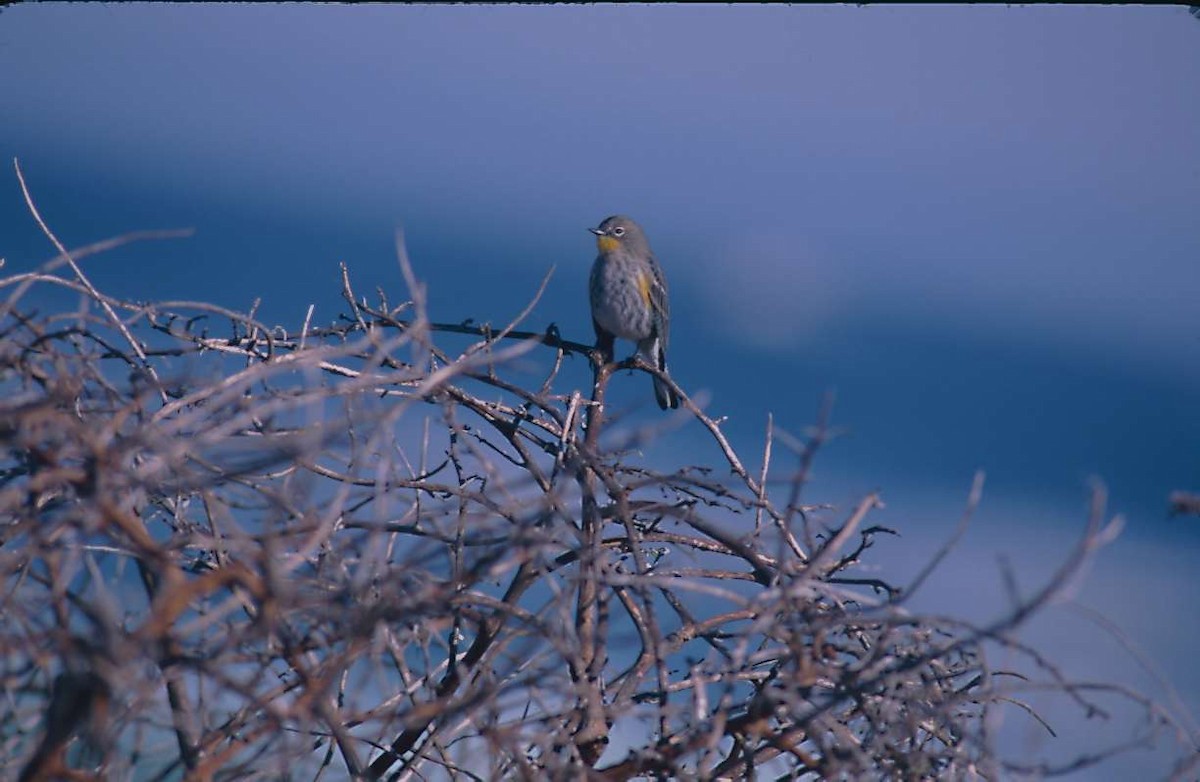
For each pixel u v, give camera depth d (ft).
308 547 16.21
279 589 15.39
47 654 14.82
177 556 18.15
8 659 15.76
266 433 18.86
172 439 16.48
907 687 18.06
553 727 17.84
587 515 20.24
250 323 20.71
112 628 14.28
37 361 18.31
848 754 17.28
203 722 17.89
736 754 19.52
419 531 19.93
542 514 18.89
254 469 17.20
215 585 15.08
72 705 14.46
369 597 17.76
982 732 16.65
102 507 15.21
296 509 17.69
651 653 19.67
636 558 19.71
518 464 23.34
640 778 19.47
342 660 16.37
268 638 16.31
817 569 19.21
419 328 17.97
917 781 17.08
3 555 16.96
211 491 17.80
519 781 18.51
